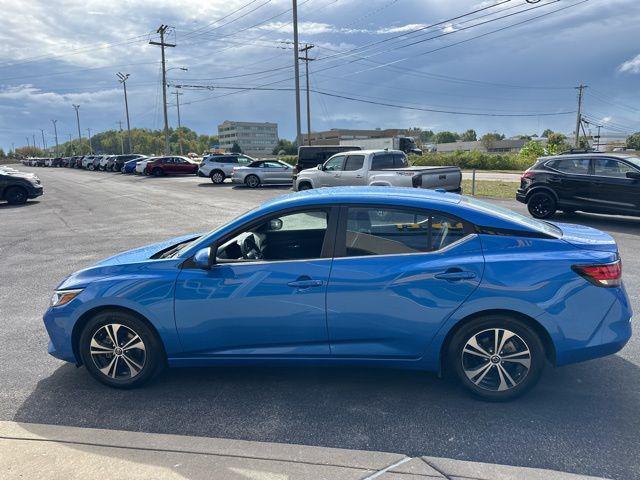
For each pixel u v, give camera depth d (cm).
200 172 2914
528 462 291
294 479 275
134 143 15300
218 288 366
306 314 360
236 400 375
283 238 386
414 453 303
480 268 342
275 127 16450
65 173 5175
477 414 346
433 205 361
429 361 360
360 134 12425
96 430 334
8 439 322
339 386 393
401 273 349
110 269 394
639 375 398
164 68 4712
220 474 280
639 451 300
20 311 616
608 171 1136
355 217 366
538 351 348
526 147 4647
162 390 394
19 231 1291
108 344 393
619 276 349
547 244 351
